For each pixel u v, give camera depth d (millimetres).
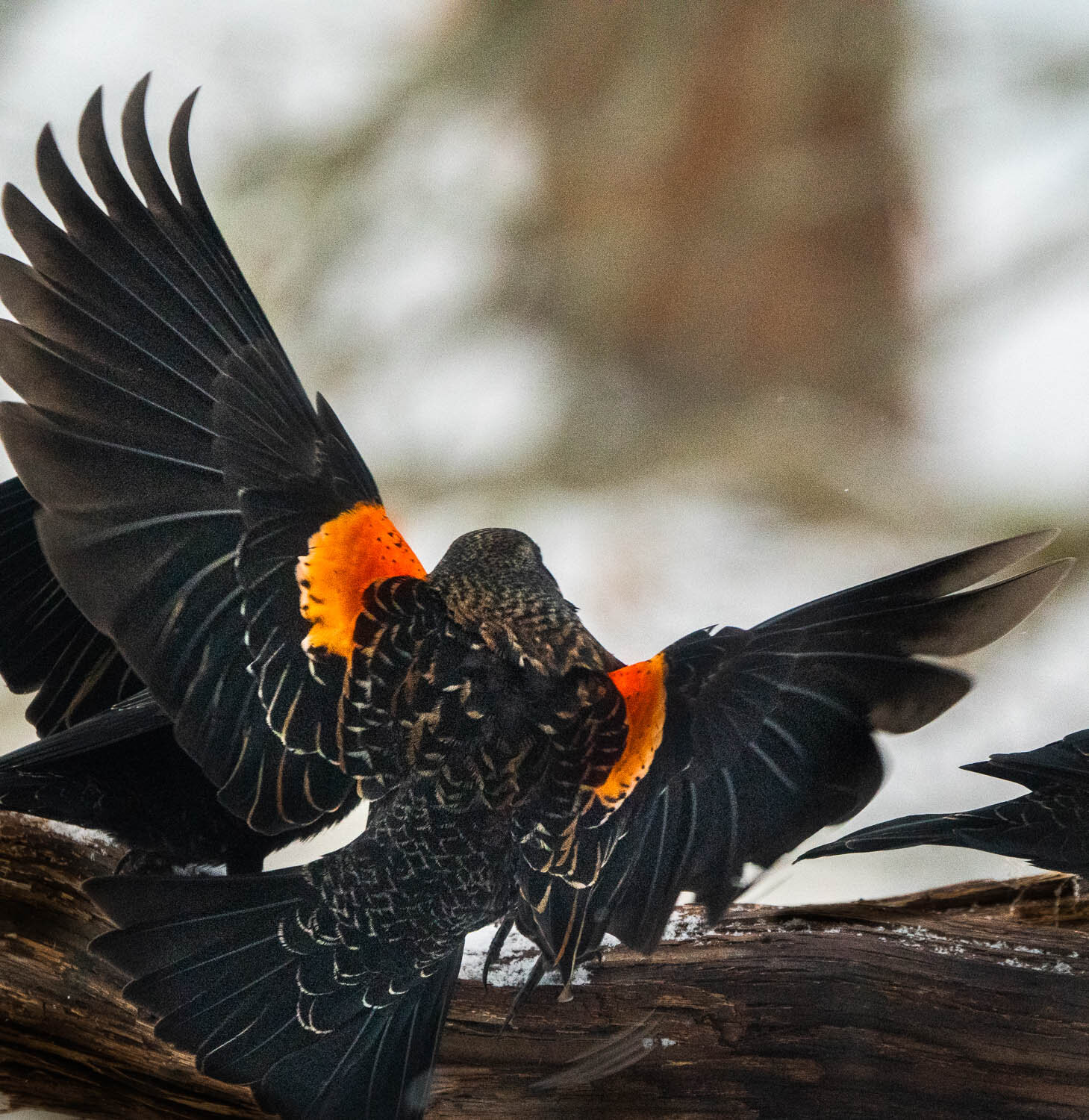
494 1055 3574
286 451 3521
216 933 3514
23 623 3594
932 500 5621
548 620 3535
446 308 5898
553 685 3521
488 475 5754
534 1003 3574
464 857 3518
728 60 5898
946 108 5910
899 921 3582
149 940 3512
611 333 5973
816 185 5930
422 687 3518
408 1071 3516
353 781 3514
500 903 3521
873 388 6023
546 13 5832
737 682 3523
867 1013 3564
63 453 3486
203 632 3502
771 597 5387
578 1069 3572
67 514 3484
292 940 3516
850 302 6023
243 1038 3512
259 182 5684
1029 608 3510
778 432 5820
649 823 3535
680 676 3521
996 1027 3561
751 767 3535
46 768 3566
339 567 3520
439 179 5820
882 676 3523
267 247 5707
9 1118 3623
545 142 5973
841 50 5867
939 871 4238
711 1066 3570
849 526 5645
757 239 5965
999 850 3580
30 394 3484
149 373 3504
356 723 3514
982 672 4582
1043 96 5801
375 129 5711
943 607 3514
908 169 6023
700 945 3576
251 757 3506
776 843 3535
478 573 3543
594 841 3521
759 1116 3568
